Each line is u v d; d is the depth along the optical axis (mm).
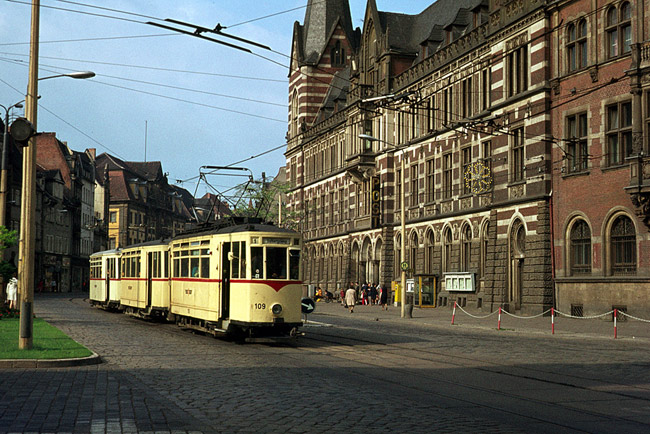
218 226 24938
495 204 40625
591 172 34250
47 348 17953
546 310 36281
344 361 17391
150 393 12070
